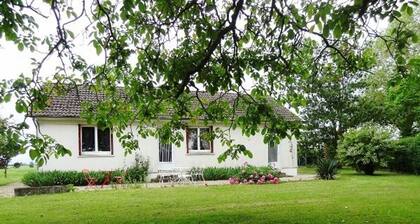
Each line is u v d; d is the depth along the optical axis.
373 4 6.02
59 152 6.97
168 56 8.82
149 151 23.61
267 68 8.79
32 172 21.30
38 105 7.08
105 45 7.97
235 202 12.55
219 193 15.25
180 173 23.59
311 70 9.73
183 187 18.19
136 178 22.36
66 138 21.78
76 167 21.89
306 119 36.25
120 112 9.03
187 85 8.00
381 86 34.84
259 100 8.69
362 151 26.20
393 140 27.41
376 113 34.72
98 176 21.36
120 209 11.44
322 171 22.89
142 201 13.12
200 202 12.68
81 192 16.38
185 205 12.05
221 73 8.32
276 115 8.20
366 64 8.94
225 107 9.58
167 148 24.20
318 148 36.94
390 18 6.05
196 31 8.20
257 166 25.12
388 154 26.88
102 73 8.20
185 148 24.64
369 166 26.78
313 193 14.77
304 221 9.17
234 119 9.05
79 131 22.06
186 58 8.09
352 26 6.00
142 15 8.32
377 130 27.61
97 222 9.52
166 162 24.11
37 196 15.18
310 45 9.12
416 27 27.36
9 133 6.53
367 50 8.84
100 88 9.02
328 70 9.53
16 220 9.88
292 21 7.63
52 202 13.20
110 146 22.73
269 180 20.55
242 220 9.41
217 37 7.47
